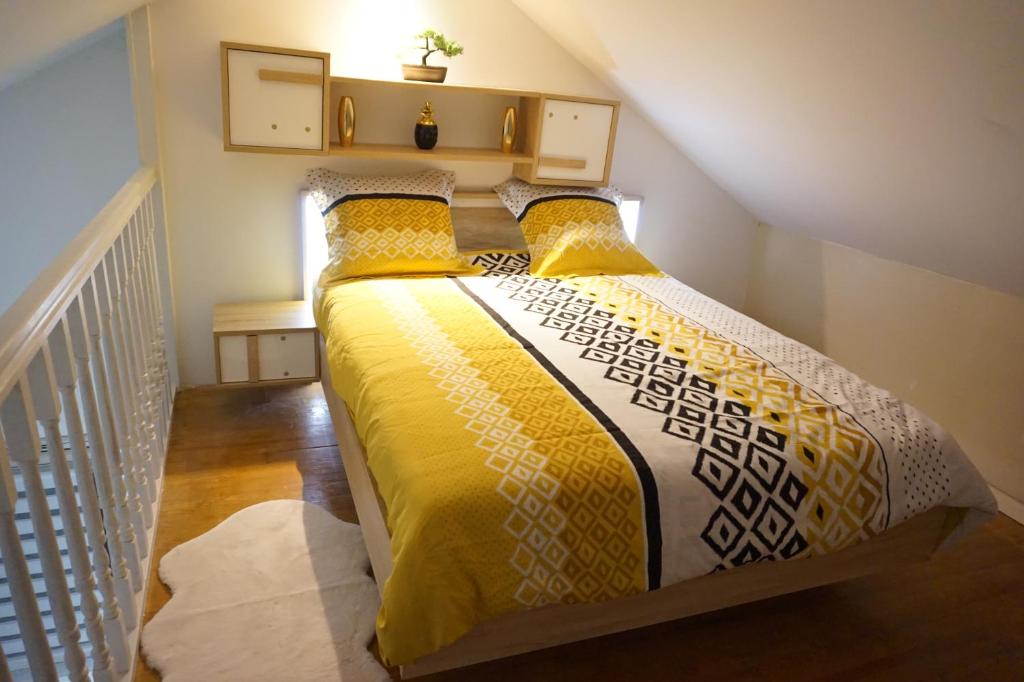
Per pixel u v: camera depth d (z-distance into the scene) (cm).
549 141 299
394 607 140
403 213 276
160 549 204
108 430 161
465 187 318
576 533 149
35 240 281
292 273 300
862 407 193
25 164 271
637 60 273
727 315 259
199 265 285
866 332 322
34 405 113
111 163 278
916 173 224
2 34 157
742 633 192
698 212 368
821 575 187
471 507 143
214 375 302
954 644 194
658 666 179
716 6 202
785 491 164
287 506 225
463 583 141
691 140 321
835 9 171
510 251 315
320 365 281
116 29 257
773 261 377
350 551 207
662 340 227
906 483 179
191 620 179
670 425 173
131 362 192
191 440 259
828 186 276
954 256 260
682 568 157
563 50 311
